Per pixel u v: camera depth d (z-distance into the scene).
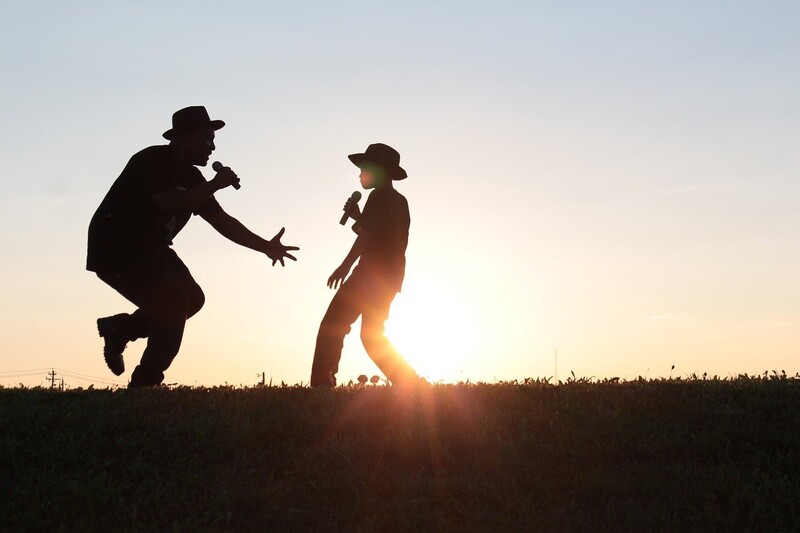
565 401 9.57
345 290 10.57
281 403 9.31
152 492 7.32
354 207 11.08
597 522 6.85
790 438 8.31
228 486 7.40
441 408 9.14
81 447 8.09
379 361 10.61
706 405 9.36
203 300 10.84
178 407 9.10
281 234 10.83
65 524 6.80
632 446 8.27
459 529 6.80
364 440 8.26
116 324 10.55
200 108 10.07
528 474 7.62
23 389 10.38
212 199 10.64
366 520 6.84
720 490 7.36
